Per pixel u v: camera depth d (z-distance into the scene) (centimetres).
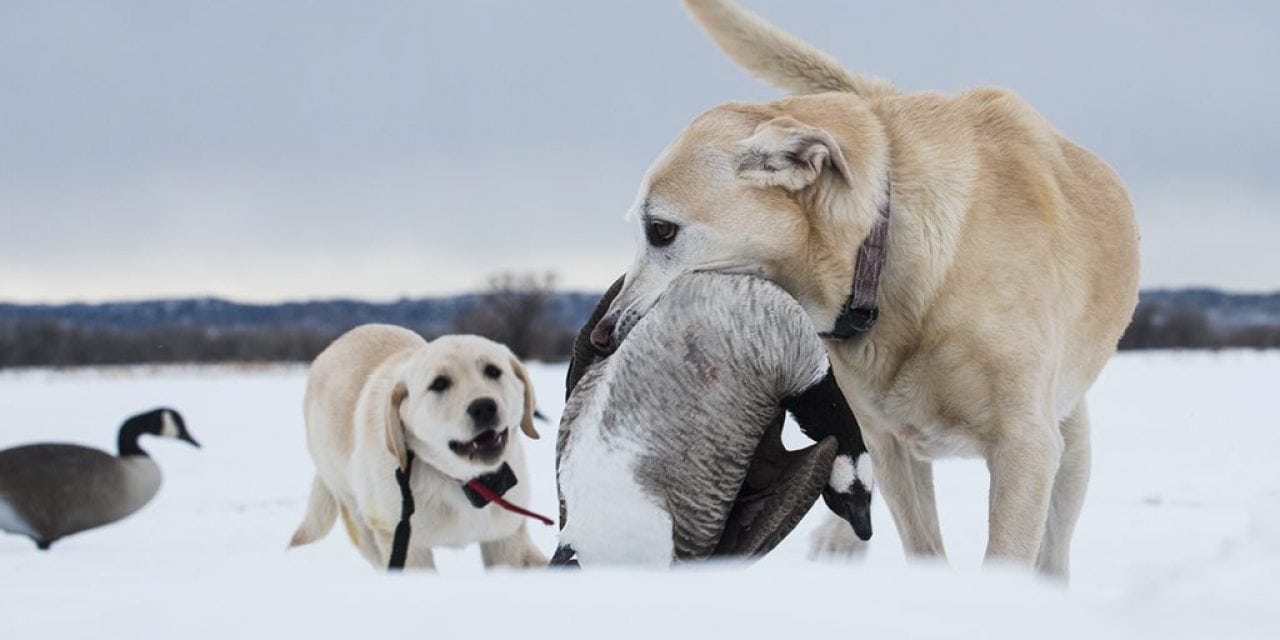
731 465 487
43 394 4156
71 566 880
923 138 644
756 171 605
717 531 490
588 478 480
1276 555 337
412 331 1043
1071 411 743
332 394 975
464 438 830
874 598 273
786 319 488
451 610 271
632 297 604
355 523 950
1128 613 276
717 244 604
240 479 1697
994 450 636
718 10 769
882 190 618
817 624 252
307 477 1716
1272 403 2703
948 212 623
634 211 620
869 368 643
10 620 307
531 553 906
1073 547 955
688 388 481
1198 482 1391
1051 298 644
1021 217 642
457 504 862
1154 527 1051
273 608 286
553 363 6688
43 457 1148
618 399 483
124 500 1187
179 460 1970
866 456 500
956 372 625
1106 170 759
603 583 296
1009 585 287
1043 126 713
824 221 609
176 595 321
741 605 267
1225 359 5772
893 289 624
